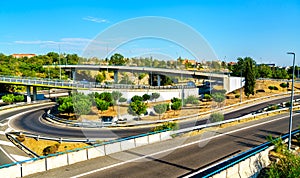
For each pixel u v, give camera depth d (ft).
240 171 47.55
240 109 141.28
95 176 44.24
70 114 117.50
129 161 51.31
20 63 254.47
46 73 231.91
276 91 205.67
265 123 98.48
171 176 45.55
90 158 52.31
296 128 89.92
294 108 137.18
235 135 78.18
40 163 45.78
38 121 115.55
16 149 75.25
